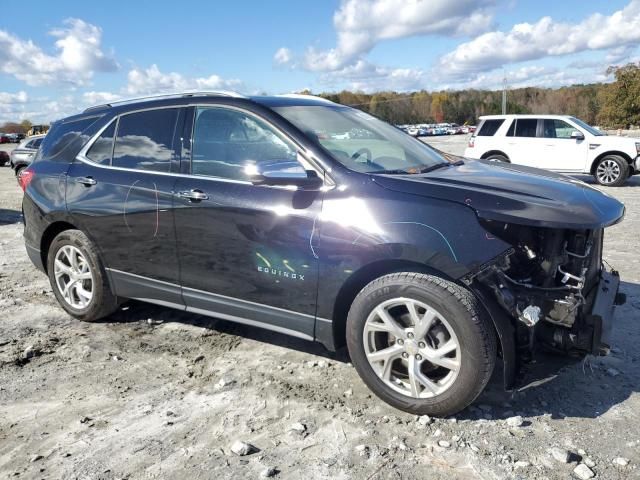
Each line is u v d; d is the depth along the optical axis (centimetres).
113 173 420
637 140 1342
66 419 316
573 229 293
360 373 325
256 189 351
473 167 389
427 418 306
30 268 643
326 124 380
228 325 453
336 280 322
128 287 425
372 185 320
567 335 297
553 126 1419
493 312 289
